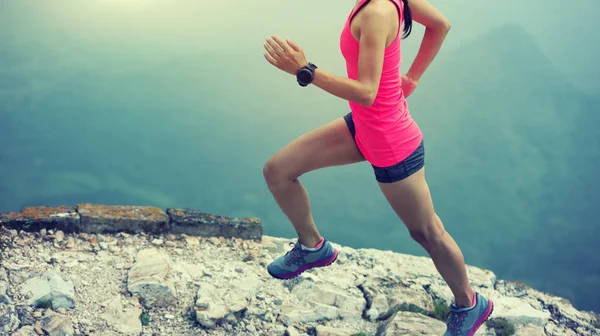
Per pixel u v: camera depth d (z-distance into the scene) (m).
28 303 2.86
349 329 3.19
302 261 2.94
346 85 2.15
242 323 3.09
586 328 3.55
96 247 3.54
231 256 3.78
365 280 3.62
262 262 3.72
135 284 3.13
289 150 2.64
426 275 3.86
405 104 2.47
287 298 3.38
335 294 3.40
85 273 3.24
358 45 2.24
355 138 2.59
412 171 2.43
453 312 2.73
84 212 3.73
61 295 2.93
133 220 3.77
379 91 2.30
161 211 3.97
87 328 2.82
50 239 3.53
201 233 3.94
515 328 3.37
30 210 3.68
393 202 2.52
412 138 2.42
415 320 3.18
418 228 2.55
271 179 2.68
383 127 2.35
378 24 2.13
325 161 2.64
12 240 3.41
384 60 2.26
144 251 3.55
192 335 2.95
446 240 2.56
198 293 3.19
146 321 2.99
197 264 3.56
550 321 3.59
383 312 3.34
